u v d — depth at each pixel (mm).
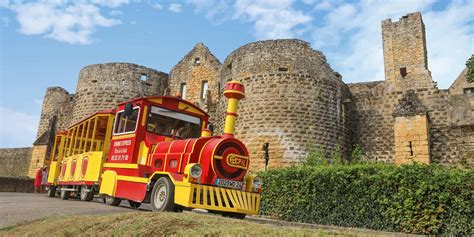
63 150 22562
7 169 47188
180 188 9867
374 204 12258
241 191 10359
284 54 26484
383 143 27734
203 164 10156
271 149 24641
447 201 10688
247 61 27547
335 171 13617
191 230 6914
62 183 20453
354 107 29547
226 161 10266
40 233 8320
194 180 9758
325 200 13625
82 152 18703
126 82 36594
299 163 24000
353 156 25000
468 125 24875
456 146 24969
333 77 27500
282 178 15500
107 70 37000
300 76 25938
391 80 28500
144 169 12102
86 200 17234
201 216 8266
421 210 11102
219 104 31078
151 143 12461
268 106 25594
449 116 25672
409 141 24531
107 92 36125
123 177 12914
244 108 26469
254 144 25203
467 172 10625
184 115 13734
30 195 24750
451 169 11297
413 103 25859
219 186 10102
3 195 23312
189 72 37938
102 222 8336
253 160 24906
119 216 8656
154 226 7406
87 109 36188
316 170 14320
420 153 23984
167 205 10094
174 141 11625
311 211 13961
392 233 10562
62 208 13070
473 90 27000
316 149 23359
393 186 11906
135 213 8906
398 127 25141
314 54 27031
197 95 36688
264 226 7430
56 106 44000
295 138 24609
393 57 28797
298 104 25359
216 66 36375
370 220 12242
